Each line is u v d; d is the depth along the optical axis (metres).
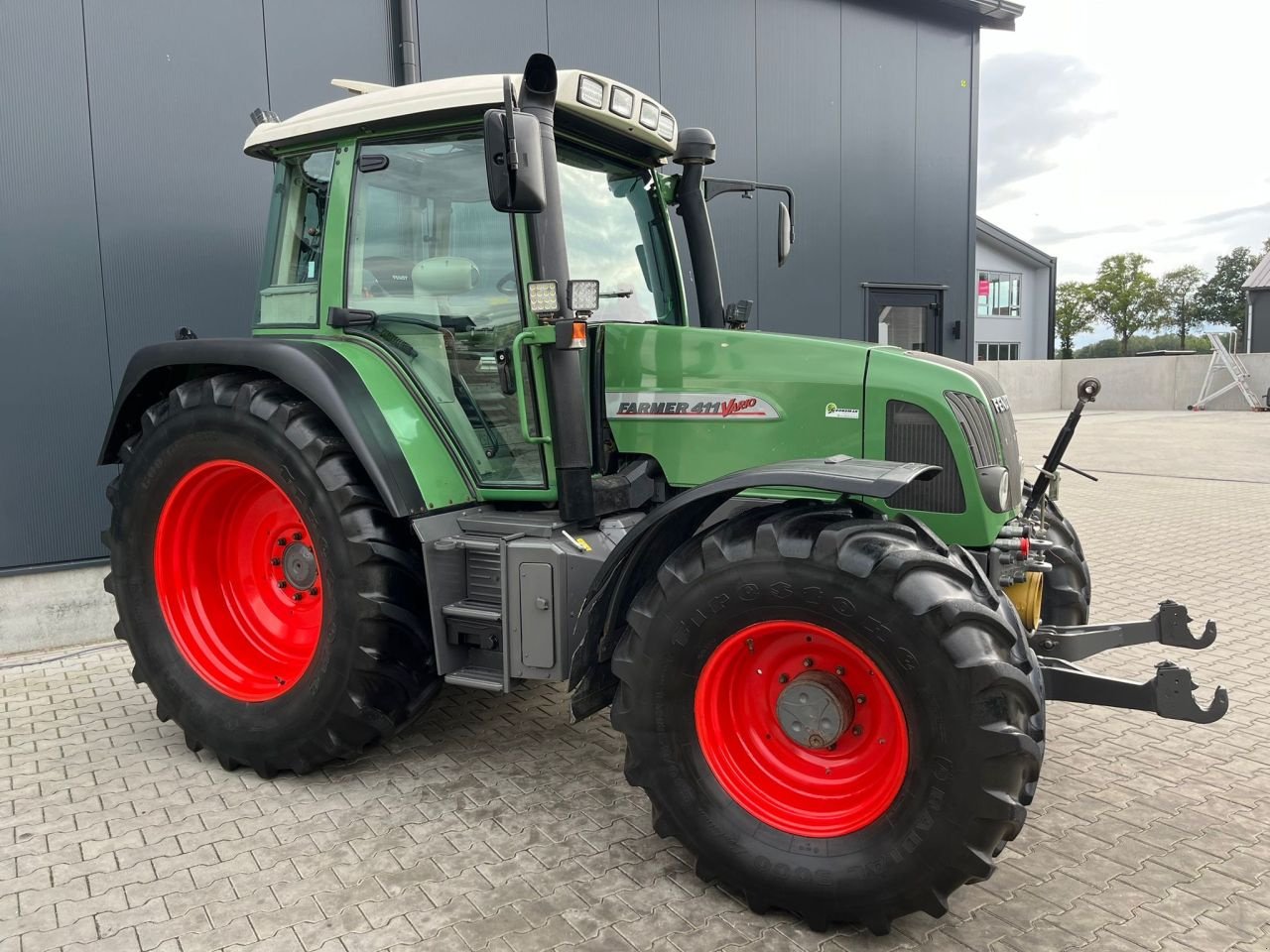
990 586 2.44
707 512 2.75
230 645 3.53
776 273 7.52
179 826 2.92
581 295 2.82
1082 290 62.03
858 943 2.30
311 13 5.09
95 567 4.80
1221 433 16.72
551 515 3.11
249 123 4.96
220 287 4.95
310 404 3.14
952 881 2.19
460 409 3.27
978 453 2.82
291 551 3.47
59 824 2.93
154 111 4.68
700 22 6.81
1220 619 5.00
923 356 3.02
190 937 2.33
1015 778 2.15
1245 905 2.44
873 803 2.32
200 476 3.37
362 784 3.21
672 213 5.09
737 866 2.41
